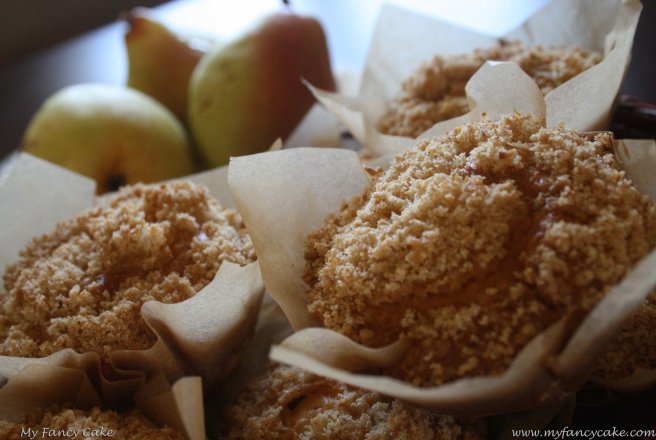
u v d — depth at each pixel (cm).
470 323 18
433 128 24
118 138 32
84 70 49
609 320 17
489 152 20
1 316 23
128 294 22
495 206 19
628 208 19
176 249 23
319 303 21
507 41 31
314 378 22
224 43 34
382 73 32
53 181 27
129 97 34
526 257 19
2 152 43
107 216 24
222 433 23
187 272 23
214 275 23
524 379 18
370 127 27
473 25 38
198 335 22
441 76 29
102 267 23
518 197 19
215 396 24
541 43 30
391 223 20
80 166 32
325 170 23
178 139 34
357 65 42
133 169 32
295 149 23
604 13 29
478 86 24
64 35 58
